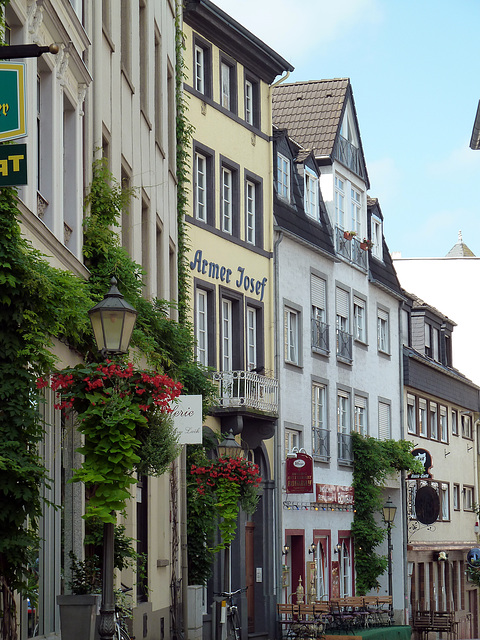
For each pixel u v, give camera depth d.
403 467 46.31
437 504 48.75
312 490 36.22
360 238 45.78
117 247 19.83
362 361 45.25
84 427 13.06
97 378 13.18
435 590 53.09
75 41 18.02
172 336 23.86
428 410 54.09
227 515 25.92
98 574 18.00
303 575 37.84
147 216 25.03
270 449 35.91
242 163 35.31
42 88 16.44
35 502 13.06
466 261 68.00
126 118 22.75
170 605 26.08
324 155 43.28
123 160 22.34
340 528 41.75
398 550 48.09
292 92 46.03
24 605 14.59
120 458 12.95
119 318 13.40
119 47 22.22
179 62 29.97
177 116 29.70
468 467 59.75
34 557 13.91
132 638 19.70
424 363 52.81
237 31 34.38
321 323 40.88
